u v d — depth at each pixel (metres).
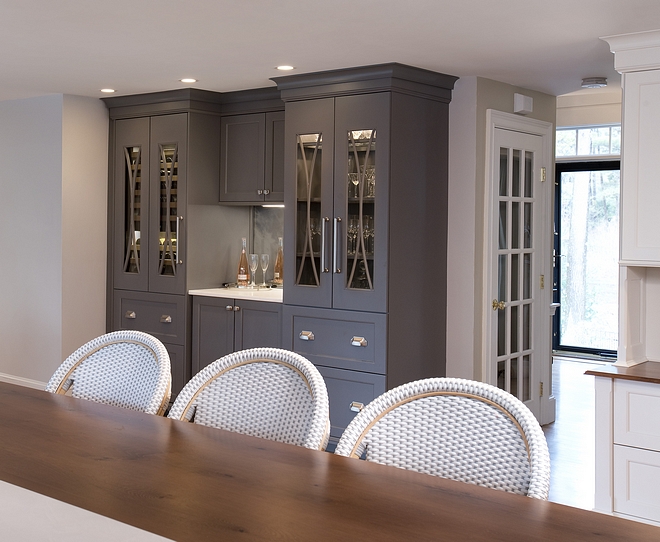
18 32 3.94
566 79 5.03
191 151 5.64
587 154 8.12
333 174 4.83
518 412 1.68
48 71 4.95
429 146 4.85
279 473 1.59
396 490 1.49
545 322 5.71
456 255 5.00
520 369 5.46
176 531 1.28
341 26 3.74
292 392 2.05
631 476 3.56
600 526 1.31
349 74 4.68
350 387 4.79
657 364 3.85
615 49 3.83
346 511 1.38
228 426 2.11
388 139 4.58
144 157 5.89
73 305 5.96
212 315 5.59
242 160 5.68
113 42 4.13
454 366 5.04
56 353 5.94
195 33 3.90
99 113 6.04
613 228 8.41
